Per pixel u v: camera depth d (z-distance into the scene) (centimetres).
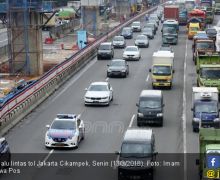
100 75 6094
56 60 7394
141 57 7481
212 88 4169
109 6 14600
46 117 4228
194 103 3919
